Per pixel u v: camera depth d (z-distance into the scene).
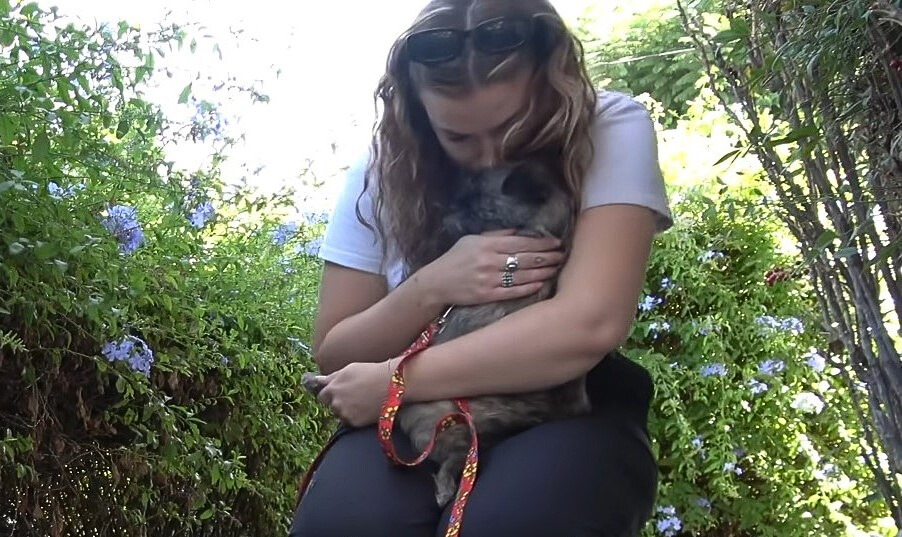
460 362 1.62
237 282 2.68
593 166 1.73
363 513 1.55
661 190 1.75
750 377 3.68
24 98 1.83
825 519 3.64
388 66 1.87
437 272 1.78
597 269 1.63
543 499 1.46
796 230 1.86
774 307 3.77
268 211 2.94
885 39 1.48
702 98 4.56
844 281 1.83
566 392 1.68
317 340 2.00
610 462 1.56
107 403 2.13
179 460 2.13
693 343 3.77
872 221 1.62
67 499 2.17
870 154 1.63
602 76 2.23
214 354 2.35
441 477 1.58
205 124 2.43
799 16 1.64
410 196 1.90
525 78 1.69
